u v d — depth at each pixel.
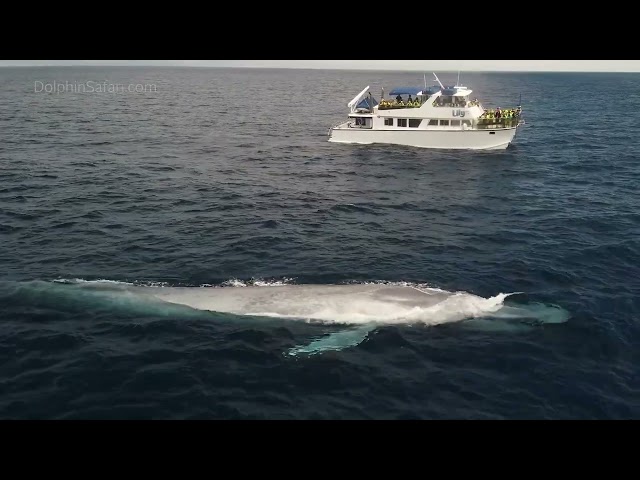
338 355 16.06
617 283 21.31
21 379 14.84
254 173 40.62
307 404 14.20
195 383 14.85
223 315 17.94
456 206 32.34
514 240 26.14
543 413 14.01
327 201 33.03
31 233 25.69
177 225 27.38
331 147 52.62
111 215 28.75
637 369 15.75
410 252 24.36
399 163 45.19
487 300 19.05
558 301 19.62
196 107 95.75
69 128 61.97
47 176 37.16
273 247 24.55
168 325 17.45
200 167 42.22
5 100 101.31
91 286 19.70
